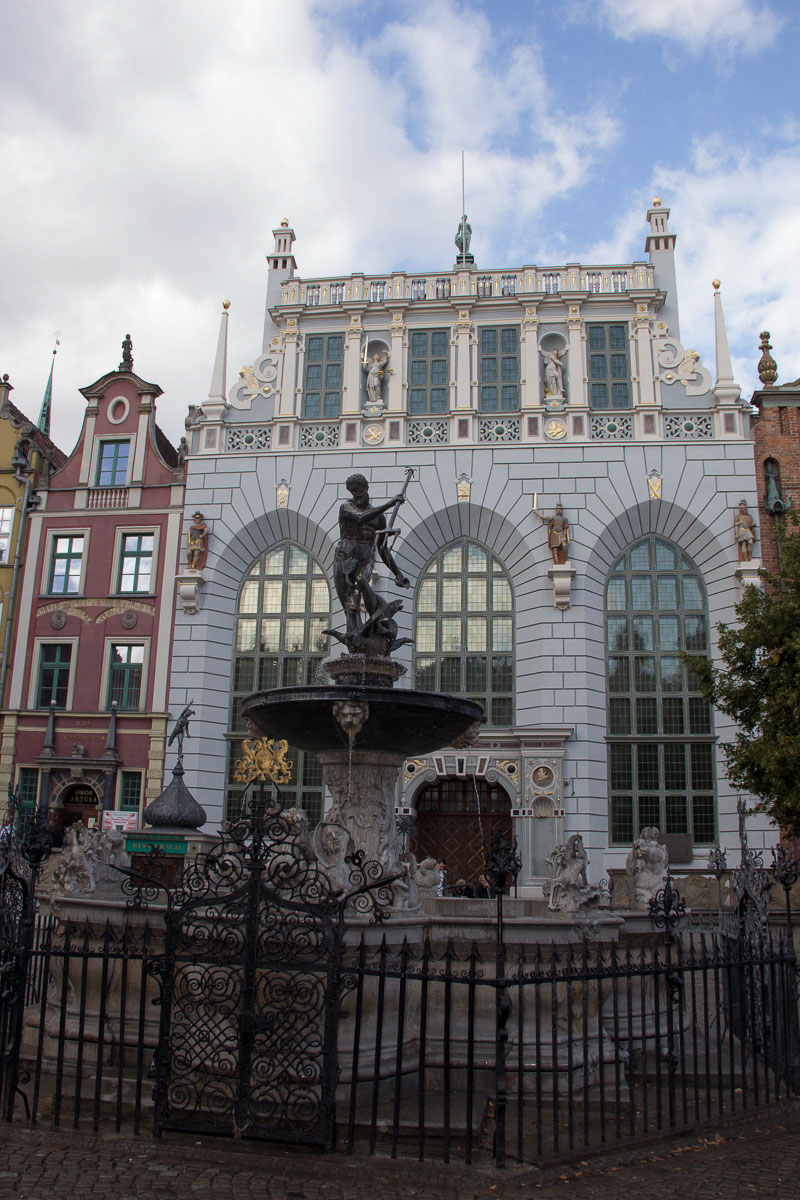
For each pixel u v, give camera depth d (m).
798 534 23.95
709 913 21.73
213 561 34.69
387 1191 7.20
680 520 33.34
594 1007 10.93
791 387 34.25
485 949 10.61
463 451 34.28
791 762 21.28
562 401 34.47
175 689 33.72
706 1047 9.16
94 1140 8.04
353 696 11.62
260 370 36.69
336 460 34.94
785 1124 9.34
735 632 23.80
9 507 36.75
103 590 35.25
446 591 34.31
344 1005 9.41
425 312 36.22
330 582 34.62
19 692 34.72
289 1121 8.24
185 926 8.77
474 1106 9.08
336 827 11.88
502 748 31.94
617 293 35.25
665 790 31.88
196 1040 8.49
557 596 32.53
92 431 37.00
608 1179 7.68
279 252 38.50
